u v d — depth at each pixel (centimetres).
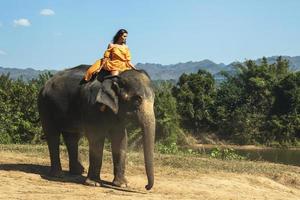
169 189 1079
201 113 5012
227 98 5153
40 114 1158
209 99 5097
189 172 1346
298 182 1442
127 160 1513
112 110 988
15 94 2486
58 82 1120
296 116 4894
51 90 1123
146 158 946
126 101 983
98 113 1016
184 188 1103
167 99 4259
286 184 1437
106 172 1266
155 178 1209
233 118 5000
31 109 2472
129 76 995
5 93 2484
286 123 4891
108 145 2175
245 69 5388
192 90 5125
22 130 2411
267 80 5203
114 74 1017
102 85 1006
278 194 1193
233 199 1030
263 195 1147
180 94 5050
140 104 972
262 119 4991
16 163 1323
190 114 4972
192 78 5162
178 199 962
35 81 3397
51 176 1126
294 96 4947
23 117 2466
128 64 1049
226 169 1497
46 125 1145
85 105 1034
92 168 1042
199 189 1112
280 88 5062
